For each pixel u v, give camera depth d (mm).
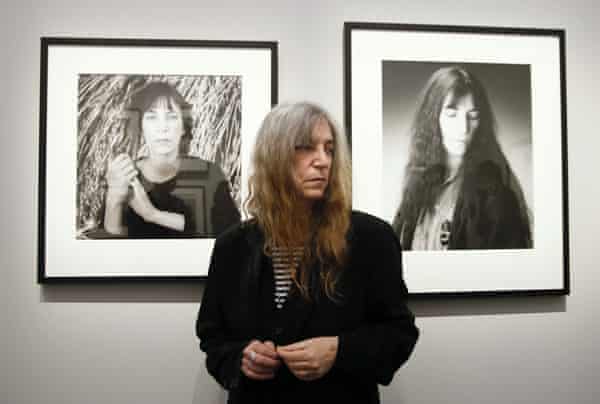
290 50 1144
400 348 779
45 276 1076
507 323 1158
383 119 1130
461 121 1141
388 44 1137
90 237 1085
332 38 1150
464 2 1183
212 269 890
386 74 1135
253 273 809
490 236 1134
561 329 1167
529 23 1194
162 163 1099
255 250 827
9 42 1110
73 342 1096
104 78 1098
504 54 1159
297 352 721
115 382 1097
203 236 1097
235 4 1140
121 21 1126
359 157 1121
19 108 1107
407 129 1132
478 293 1121
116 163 1095
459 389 1140
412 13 1171
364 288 813
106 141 1094
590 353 1170
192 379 1106
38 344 1090
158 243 1092
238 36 1139
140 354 1103
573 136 1191
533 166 1152
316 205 827
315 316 782
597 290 1180
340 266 800
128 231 1090
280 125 798
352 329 791
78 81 1096
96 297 1104
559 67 1167
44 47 1089
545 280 1144
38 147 1104
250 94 1113
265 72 1117
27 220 1101
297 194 803
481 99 1148
